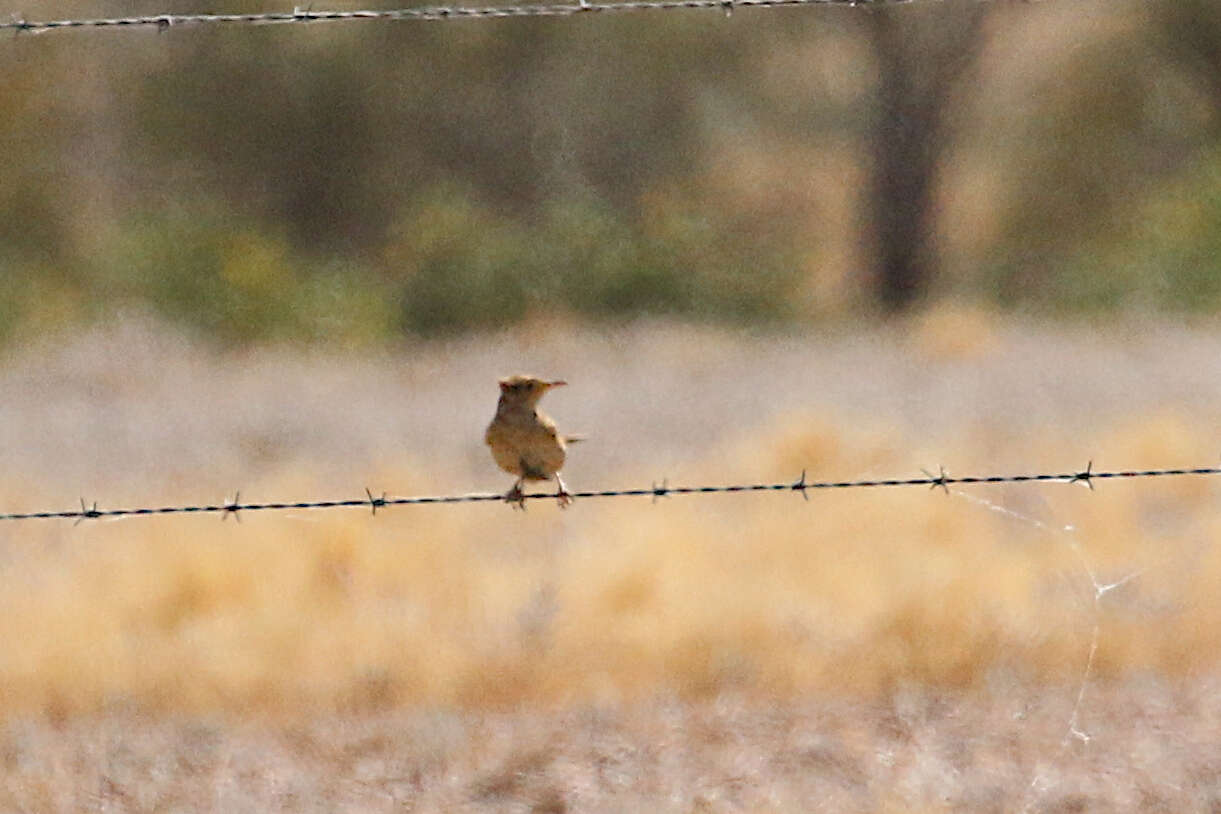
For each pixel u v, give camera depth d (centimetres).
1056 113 6731
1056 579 1862
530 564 1941
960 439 2770
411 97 6725
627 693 1599
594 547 1909
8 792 1376
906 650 1653
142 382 4078
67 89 6219
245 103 6619
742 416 3278
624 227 5894
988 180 6856
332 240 6769
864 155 6550
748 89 6794
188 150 6594
